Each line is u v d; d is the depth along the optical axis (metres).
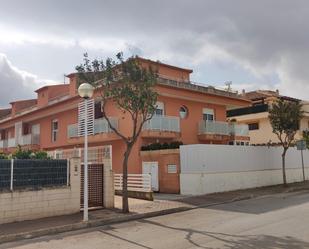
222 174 20.78
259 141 39.41
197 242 8.76
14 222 12.12
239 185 21.80
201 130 27.70
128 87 14.02
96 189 15.13
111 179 15.45
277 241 8.52
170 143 21.94
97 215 13.34
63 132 31.58
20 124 37.50
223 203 16.61
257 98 40.75
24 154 14.09
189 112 27.61
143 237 9.84
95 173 15.16
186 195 19.52
